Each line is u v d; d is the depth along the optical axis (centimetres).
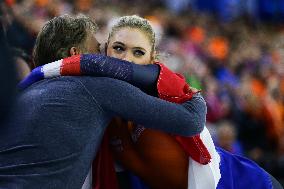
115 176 677
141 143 686
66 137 593
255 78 2825
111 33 689
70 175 596
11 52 506
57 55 668
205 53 3002
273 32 4088
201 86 2031
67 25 673
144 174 691
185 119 624
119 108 609
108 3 3192
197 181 684
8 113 489
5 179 586
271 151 2028
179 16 3581
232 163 757
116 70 623
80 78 617
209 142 697
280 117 2252
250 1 4203
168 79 649
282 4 4366
